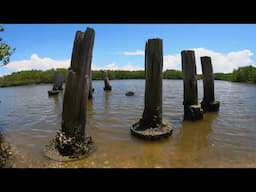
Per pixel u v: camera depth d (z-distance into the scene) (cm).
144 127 829
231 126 975
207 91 1255
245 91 2458
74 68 620
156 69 787
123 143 752
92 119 1127
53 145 667
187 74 1055
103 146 722
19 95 2430
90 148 677
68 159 604
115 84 3956
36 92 2781
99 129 932
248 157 639
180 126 974
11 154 633
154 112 816
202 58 1247
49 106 1611
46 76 4816
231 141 783
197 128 941
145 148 707
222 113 1237
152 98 807
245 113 1238
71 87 619
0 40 888
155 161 607
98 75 5497
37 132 905
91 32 624
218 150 695
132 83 4275
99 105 1578
